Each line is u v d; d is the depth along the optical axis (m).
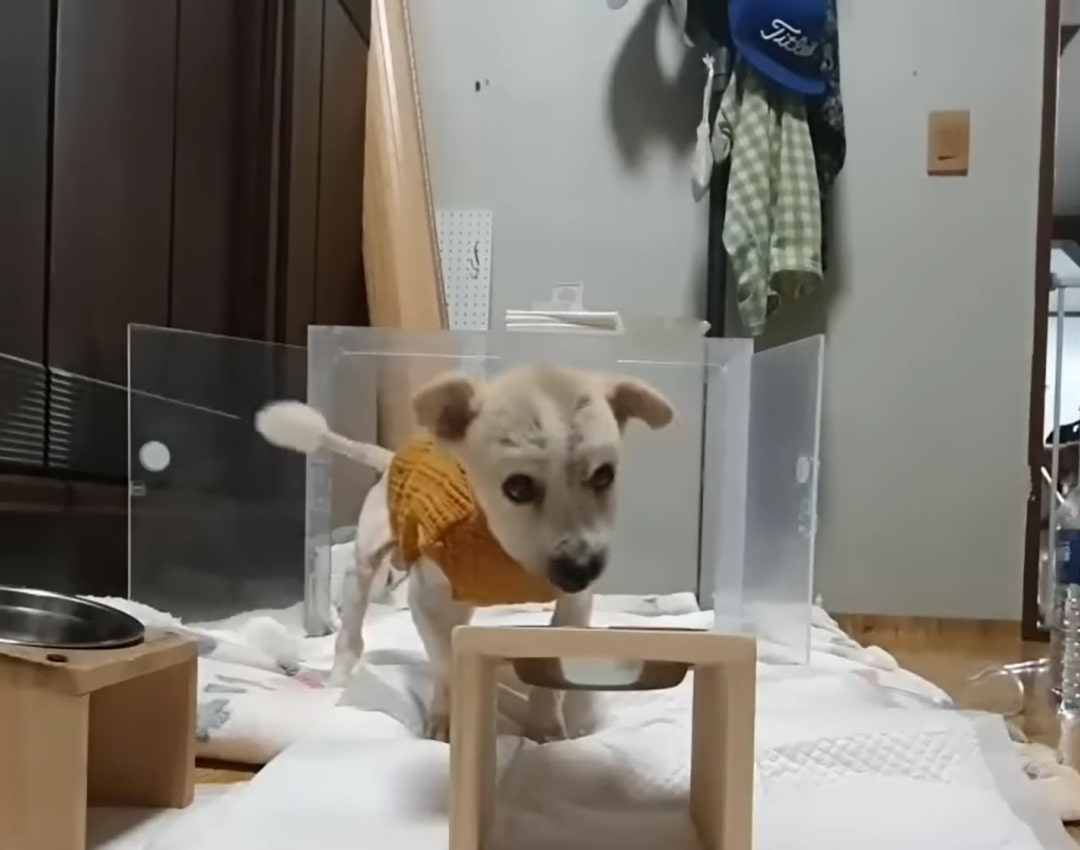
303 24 1.77
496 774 0.87
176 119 1.52
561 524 0.92
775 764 0.96
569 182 2.43
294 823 0.79
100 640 0.79
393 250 2.17
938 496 2.38
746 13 2.10
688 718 1.08
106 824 0.82
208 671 1.17
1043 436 2.37
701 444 1.25
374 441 1.25
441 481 0.97
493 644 0.68
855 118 2.38
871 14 2.38
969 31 2.37
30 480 1.23
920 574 2.38
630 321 1.94
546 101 2.43
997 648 2.06
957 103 2.37
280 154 1.71
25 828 0.71
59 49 1.25
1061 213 3.11
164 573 1.37
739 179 2.14
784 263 2.13
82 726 0.71
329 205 1.97
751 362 1.40
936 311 2.38
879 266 2.38
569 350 1.20
